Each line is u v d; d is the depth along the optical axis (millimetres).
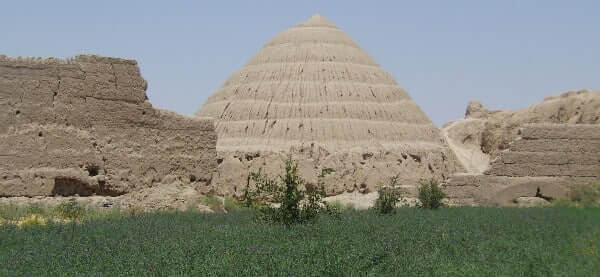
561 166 44375
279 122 67062
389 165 63938
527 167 44625
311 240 23812
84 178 34688
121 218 30375
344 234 25828
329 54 72938
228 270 17891
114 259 19438
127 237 24016
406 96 75000
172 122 39969
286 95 69375
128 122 37375
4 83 33188
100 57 36562
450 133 84750
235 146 65562
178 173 39750
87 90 35750
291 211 29672
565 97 75875
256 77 72438
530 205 43562
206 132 41781
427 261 19938
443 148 71625
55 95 34562
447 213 37312
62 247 21859
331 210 32094
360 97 69750
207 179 41406
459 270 18766
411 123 71188
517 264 19984
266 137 66188
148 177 38000
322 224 29359
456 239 25328
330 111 67750
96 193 35562
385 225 29984
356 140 65875
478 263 20047
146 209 36094
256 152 61719
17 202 32094
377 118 68688
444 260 20328
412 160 66125
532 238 26641
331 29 76438
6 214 29469
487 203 44906
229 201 40969
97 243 22750
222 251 20828
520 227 30062
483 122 83625
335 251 20688
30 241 23047
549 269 19562
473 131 83438
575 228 30406
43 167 33531
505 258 20938
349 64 72750
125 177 36750
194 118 41375
